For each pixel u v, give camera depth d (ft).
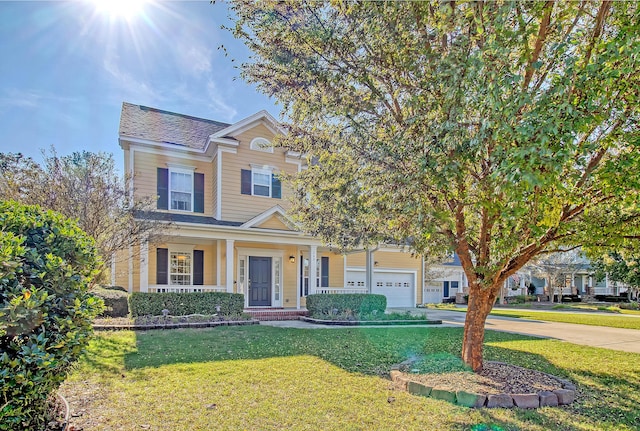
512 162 11.50
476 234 19.25
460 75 12.71
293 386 16.90
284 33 17.30
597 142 13.34
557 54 12.84
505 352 26.03
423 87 14.88
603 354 26.12
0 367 9.45
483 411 14.37
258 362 21.09
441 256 19.10
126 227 37.27
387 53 15.99
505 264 17.08
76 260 13.12
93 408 13.93
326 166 20.77
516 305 89.40
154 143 47.83
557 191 14.06
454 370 18.83
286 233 47.39
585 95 12.30
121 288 43.21
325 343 27.55
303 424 12.93
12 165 37.91
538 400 15.29
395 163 14.97
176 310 39.65
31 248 11.70
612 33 13.75
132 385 16.57
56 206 34.17
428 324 42.68
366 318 43.34
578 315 60.75
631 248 17.65
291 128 23.03
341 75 16.84
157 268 46.14
